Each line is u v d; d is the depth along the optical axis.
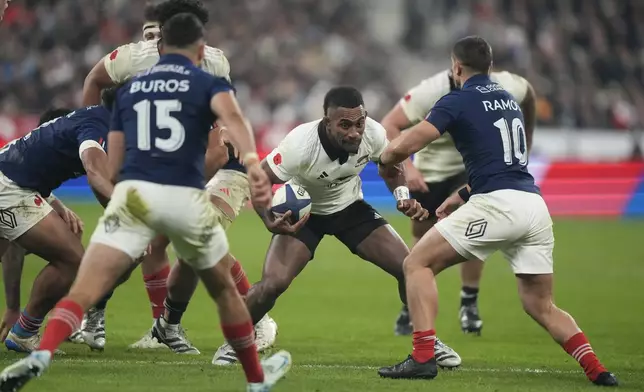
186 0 25.78
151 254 28.16
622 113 85.44
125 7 87.94
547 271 23.23
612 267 50.91
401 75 94.44
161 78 19.23
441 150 33.78
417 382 22.55
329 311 38.47
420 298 22.92
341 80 89.25
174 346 27.52
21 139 25.39
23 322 25.67
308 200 24.38
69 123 24.88
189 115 18.94
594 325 36.06
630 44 93.25
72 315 18.42
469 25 92.19
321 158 24.73
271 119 84.12
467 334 34.00
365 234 25.91
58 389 20.48
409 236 56.97
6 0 29.69
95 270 18.66
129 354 26.88
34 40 84.50
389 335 33.38
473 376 24.20
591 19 93.38
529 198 22.91
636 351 30.78
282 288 24.89
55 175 25.34
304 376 23.14
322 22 95.00
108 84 28.00
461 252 22.92
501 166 22.98
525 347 31.25
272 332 28.38
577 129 83.88
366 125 25.20
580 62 88.94
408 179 32.34
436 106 23.44
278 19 91.62
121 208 18.75
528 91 32.38
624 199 74.81
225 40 88.56
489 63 23.95
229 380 21.78
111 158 19.53
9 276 28.03
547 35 91.94
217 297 19.42
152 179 18.70
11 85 80.62
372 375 23.59
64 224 25.38
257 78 86.19
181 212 18.64
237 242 55.62
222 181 27.27
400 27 103.00
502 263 53.00
